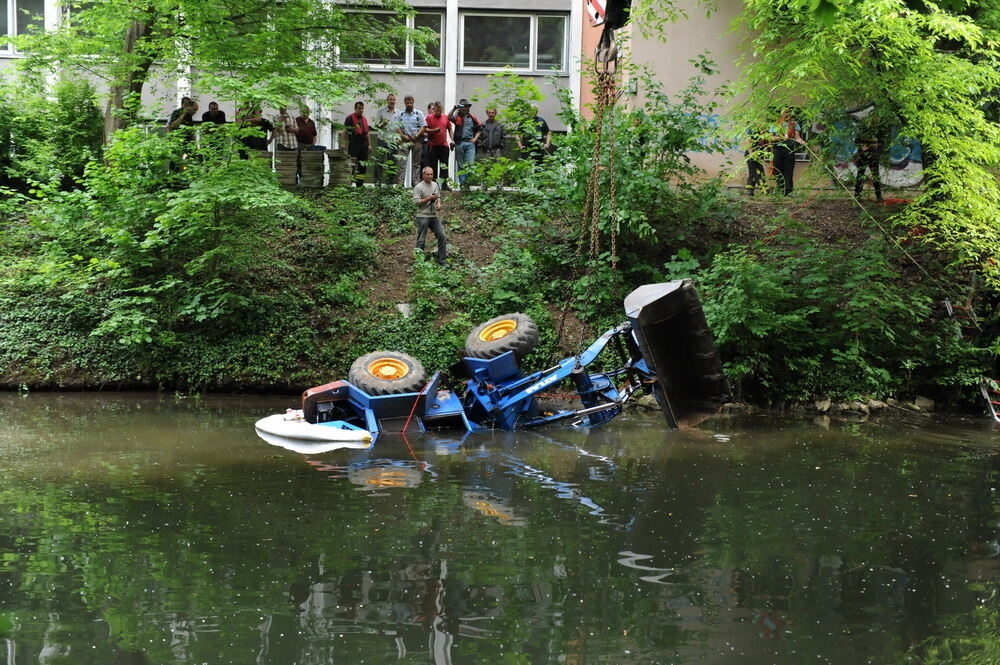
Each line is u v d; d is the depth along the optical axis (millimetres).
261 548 6359
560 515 7355
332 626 4977
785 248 17531
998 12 15516
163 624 4980
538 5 24500
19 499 7598
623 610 5289
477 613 5207
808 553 6457
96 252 16703
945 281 16562
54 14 23906
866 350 15047
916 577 5977
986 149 14297
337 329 16375
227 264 16562
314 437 10766
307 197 20375
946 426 13141
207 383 15219
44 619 5035
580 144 17422
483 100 25000
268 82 15727
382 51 20234
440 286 17531
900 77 14367
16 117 20281
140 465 9086
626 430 11898
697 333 11078
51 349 15531
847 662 4625
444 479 8688
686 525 7133
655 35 20500
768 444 11016
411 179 22859
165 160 16234
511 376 12211
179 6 16875
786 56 14930
